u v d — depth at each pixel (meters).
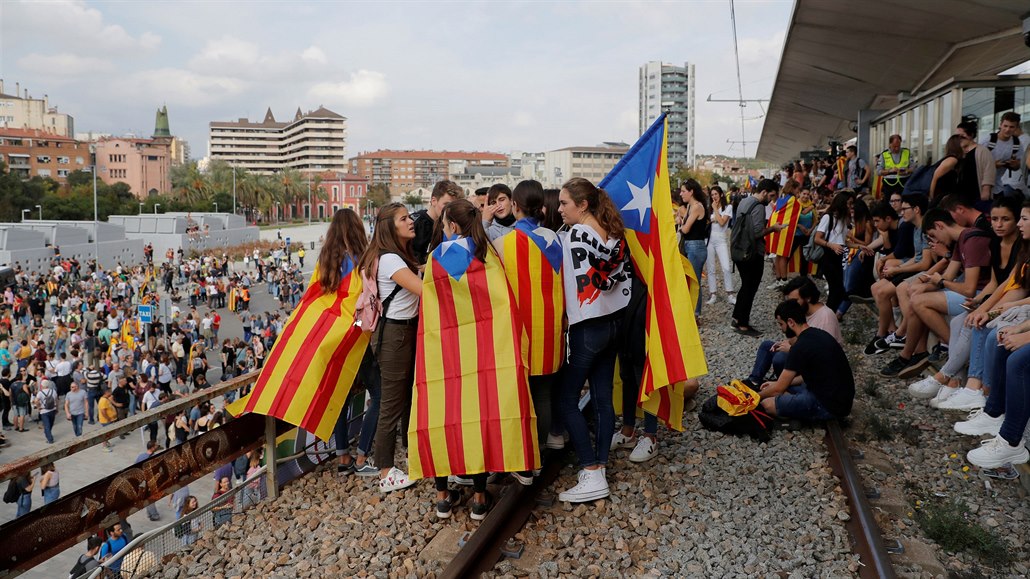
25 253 54.97
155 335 30.81
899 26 14.32
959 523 4.38
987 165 8.05
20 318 37.69
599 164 176.88
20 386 20.67
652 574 4.00
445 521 4.67
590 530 4.48
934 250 7.18
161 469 4.48
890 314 8.35
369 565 4.21
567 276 4.70
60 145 154.00
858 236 10.45
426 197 176.00
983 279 6.59
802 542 4.27
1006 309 5.50
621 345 5.15
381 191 173.88
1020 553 4.29
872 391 7.01
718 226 11.96
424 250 6.05
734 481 5.14
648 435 5.51
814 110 30.98
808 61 19.59
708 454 5.61
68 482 16.42
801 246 13.05
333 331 5.12
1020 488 5.03
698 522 4.54
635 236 5.09
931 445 5.80
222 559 4.41
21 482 14.16
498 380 4.38
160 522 10.95
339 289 5.23
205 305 46.62
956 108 12.12
